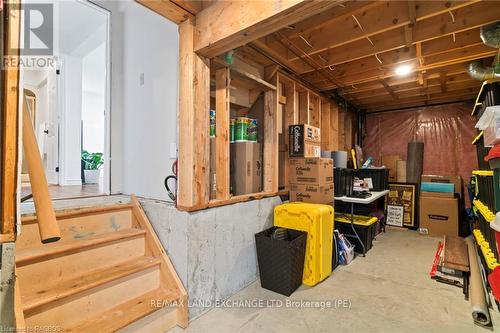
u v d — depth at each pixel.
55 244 1.73
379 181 4.18
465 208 4.56
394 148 5.63
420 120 5.38
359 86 4.29
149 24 2.79
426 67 3.29
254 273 2.57
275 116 2.92
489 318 1.86
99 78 6.41
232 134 2.70
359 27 2.57
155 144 2.69
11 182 0.89
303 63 3.27
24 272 1.52
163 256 2.00
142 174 2.84
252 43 2.58
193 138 1.95
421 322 1.89
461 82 4.03
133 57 2.99
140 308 1.70
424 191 4.43
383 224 4.55
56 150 4.69
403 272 2.77
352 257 3.14
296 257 2.31
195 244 1.97
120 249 1.97
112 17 3.10
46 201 0.88
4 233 0.88
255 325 1.85
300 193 3.01
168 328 1.78
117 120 3.12
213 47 1.88
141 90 2.88
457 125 5.02
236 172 2.66
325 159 3.02
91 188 3.88
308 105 3.71
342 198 3.29
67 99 4.64
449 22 2.47
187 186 1.95
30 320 1.38
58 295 1.47
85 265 1.78
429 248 3.58
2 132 0.86
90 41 4.18
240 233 2.39
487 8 2.29
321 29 2.80
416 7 2.26
